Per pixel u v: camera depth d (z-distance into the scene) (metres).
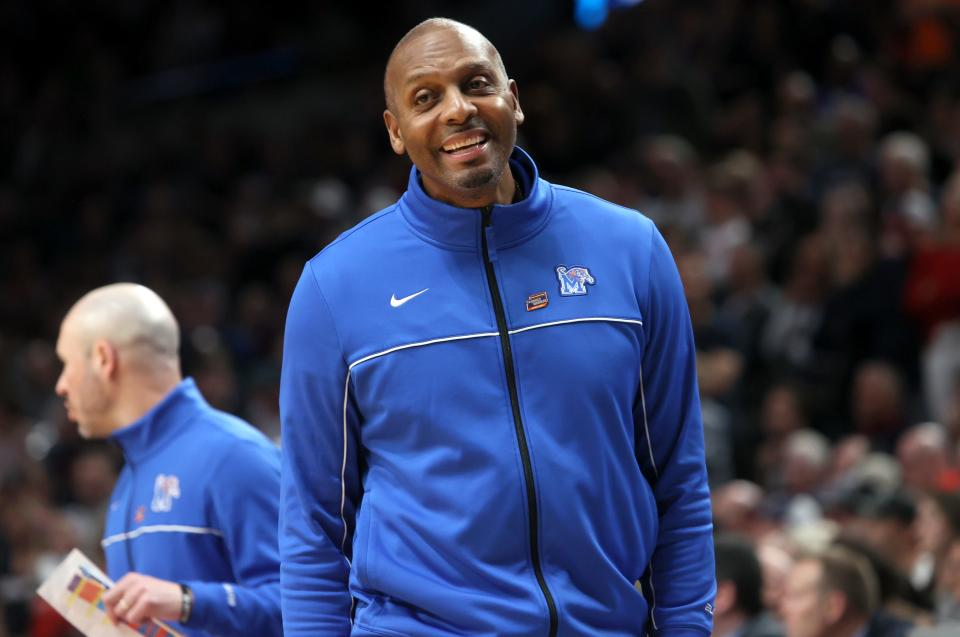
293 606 5.93
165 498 7.71
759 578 10.27
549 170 25.47
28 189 32.78
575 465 5.61
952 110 22.70
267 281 25.86
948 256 18.38
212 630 7.20
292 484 5.97
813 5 25.48
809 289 19.70
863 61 24.88
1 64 34.94
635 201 23.08
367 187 26.97
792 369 19.05
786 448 17.05
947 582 12.05
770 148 24.00
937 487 13.37
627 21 27.33
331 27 33.31
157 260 27.69
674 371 5.96
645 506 5.86
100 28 35.12
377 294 5.77
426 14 32.47
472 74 5.64
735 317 20.02
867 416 18.00
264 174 29.50
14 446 22.59
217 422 7.86
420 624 5.59
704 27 26.05
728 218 21.73
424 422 5.63
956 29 24.89
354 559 5.80
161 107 34.31
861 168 21.72
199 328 24.45
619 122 25.30
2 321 28.22
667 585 5.92
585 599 5.61
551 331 5.69
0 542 17.81
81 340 7.88
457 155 5.63
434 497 5.59
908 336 18.72
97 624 6.98
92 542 16.89
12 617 16.86
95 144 33.34
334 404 5.84
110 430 7.98
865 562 10.70
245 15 34.22
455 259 5.77
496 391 5.62
